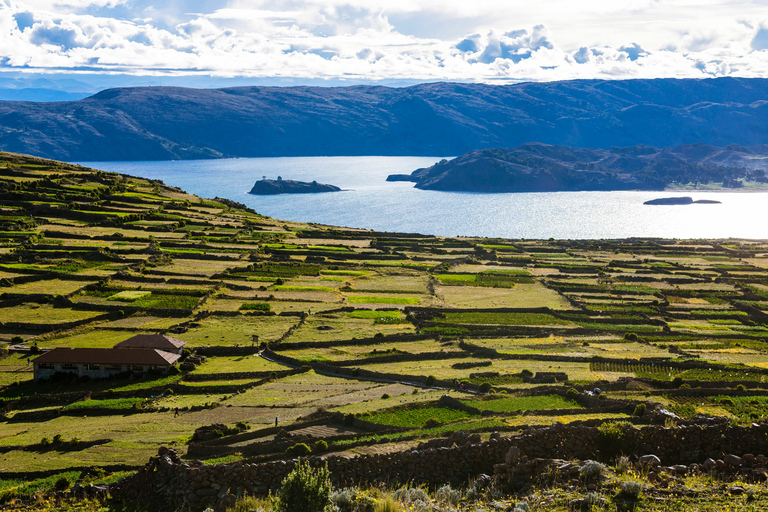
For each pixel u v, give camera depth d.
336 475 37.09
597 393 87.19
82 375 122.88
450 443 41.47
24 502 41.19
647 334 161.88
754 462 37.03
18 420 100.56
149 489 37.59
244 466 36.44
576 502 30.78
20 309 164.75
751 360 133.00
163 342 132.25
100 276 194.88
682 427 40.62
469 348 143.62
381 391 107.00
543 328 164.62
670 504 30.41
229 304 183.12
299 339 150.38
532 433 40.06
